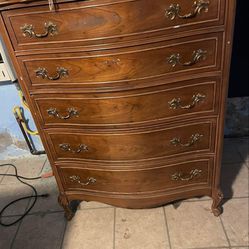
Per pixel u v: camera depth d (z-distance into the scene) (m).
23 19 0.96
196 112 1.14
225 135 2.01
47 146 1.28
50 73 1.07
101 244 1.43
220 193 1.37
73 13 0.93
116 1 0.89
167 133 1.17
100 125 1.15
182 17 0.93
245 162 1.80
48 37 0.99
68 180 1.39
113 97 1.07
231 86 1.82
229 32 0.97
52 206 1.71
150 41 0.96
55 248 1.45
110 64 1.00
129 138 1.17
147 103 1.08
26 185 1.90
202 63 1.03
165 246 1.37
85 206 1.66
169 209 1.56
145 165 1.24
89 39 0.96
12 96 1.85
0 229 1.60
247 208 1.50
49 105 1.15
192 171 1.30
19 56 1.04
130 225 1.50
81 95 1.09
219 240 1.36
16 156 2.16
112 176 1.30
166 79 1.04
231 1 0.91
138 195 1.34
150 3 0.90
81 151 1.26
